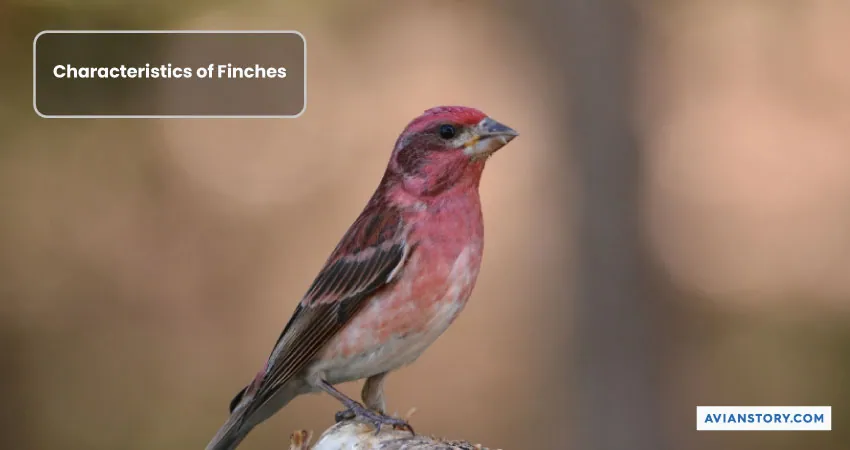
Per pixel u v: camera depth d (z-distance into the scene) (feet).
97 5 42.96
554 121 41.86
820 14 58.18
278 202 53.98
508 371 51.37
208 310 51.78
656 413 40.22
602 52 41.29
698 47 55.93
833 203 56.95
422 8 55.67
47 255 49.44
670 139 53.88
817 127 58.03
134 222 50.83
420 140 21.34
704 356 50.26
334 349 21.43
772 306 53.31
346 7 53.98
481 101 54.49
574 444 40.37
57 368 48.62
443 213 21.18
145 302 50.75
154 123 49.88
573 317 40.68
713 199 56.49
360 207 54.54
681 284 53.16
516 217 53.47
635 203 41.01
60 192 48.96
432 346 52.47
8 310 48.75
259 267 53.11
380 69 55.67
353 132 55.36
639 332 40.45
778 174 57.36
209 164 52.85
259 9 49.42
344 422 21.11
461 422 50.11
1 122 45.62
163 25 43.80
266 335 51.93
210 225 52.39
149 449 47.60
